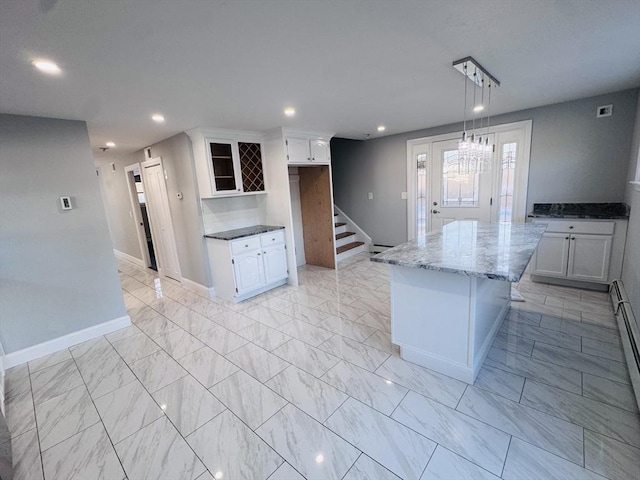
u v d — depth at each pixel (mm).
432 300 2107
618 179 3369
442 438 1646
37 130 2688
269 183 4289
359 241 6109
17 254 2668
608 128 3346
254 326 3123
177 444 1729
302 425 1803
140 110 2674
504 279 1608
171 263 4879
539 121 3750
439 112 3660
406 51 1895
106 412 2021
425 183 5008
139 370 2475
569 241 3420
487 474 1433
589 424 1673
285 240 4258
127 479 1537
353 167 5895
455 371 2102
